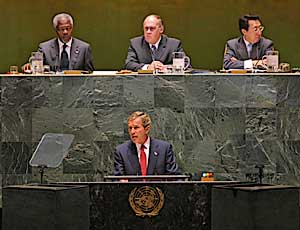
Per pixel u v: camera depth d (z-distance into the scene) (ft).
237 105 37.86
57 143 30.04
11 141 38.14
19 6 55.72
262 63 41.24
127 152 34.65
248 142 37.86
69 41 43.80
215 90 37.88
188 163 37.99
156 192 27.07
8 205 24.71
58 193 24.14
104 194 26.96
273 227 24.32
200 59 56.34
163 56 43.42
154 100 38.04
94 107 38.14
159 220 27.09
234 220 24.66
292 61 56.13
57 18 43.62
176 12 56.13
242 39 44.70
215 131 37.93
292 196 24.62
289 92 37.70
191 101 37.96
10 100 38.06
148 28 43.06
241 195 24.34
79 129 38.14
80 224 25.23
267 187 24.52
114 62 56.18
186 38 56.13
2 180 38.11
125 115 38.11
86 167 38.14
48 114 38.11
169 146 34.86
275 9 56.18
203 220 27.07
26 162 38.09
